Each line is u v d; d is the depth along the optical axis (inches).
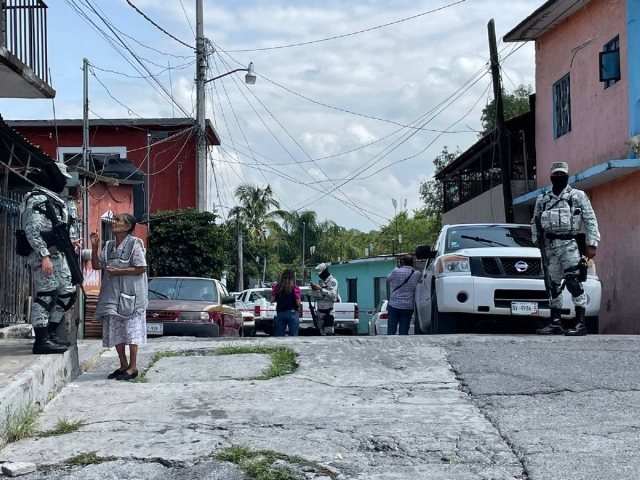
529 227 458.0
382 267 1359.5
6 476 178.1
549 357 301.9
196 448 193.6
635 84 583.2
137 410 236.7
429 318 478.0
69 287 280.4
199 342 370.6
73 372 289.0
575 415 220.7
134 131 1261.1
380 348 328.8
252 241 2153.1
